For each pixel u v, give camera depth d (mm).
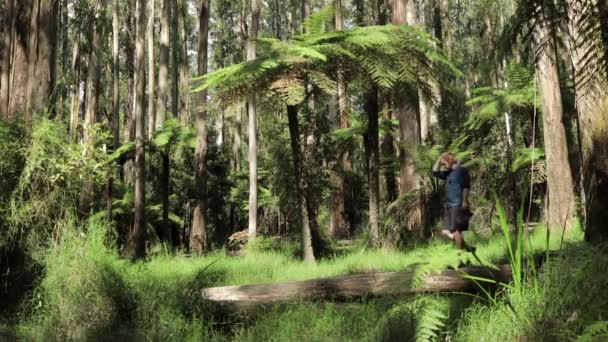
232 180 28266
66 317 5797
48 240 6562
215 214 26578
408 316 4828
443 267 4379
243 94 10164
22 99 8328
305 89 11180
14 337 5578
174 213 25484
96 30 22422
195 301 6023
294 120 11234
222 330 5715
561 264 4590
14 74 8336
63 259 6105
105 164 7824
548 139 11789
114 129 24938
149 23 30062
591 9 4188
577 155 14672
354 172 26016
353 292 5832
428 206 13266
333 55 10023
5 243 6500
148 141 18656
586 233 6320
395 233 12727
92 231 6594
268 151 24203
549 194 11758
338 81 10539
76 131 8930
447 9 24688
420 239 12586
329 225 24172
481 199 13922
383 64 10102
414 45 10289
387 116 19141
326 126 19375
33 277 6562
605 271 4383
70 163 6887
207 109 11000
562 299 4230
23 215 6500
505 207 12539
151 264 10172
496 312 4664
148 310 5930
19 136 6879
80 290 5965
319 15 10359
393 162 16812
